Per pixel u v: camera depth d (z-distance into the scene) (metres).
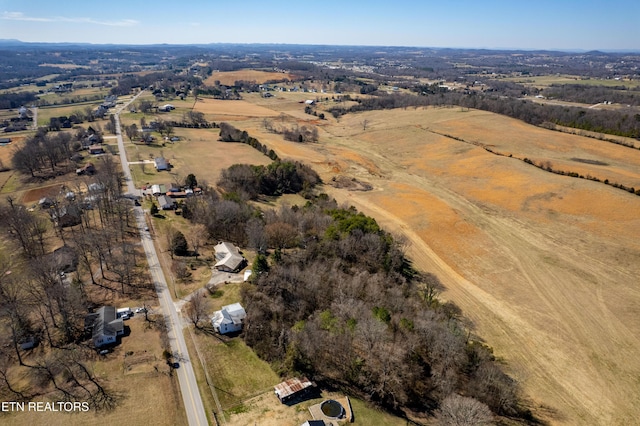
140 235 96.25
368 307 69.88
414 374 59.28
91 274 76.38
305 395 55.34
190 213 106.31
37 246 87.12
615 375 65.50
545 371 65.88
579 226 109.88
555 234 108.25
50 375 55.97
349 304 68.81
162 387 55.09
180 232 92.44
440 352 60.56
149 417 50.53
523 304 82.31
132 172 138.50
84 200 109.44
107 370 57.31
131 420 49.97
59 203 108.94
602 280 89.62
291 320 68.81
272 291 73.75
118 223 99.88
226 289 77.31
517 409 57.53
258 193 131.25
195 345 63.16
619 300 83.19
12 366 57.69
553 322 77.25
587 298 84.00
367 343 60.62
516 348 70.69
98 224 100.06
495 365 62.19
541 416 57.53
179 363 59.50
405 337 62.91
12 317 60.94
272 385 57.00
